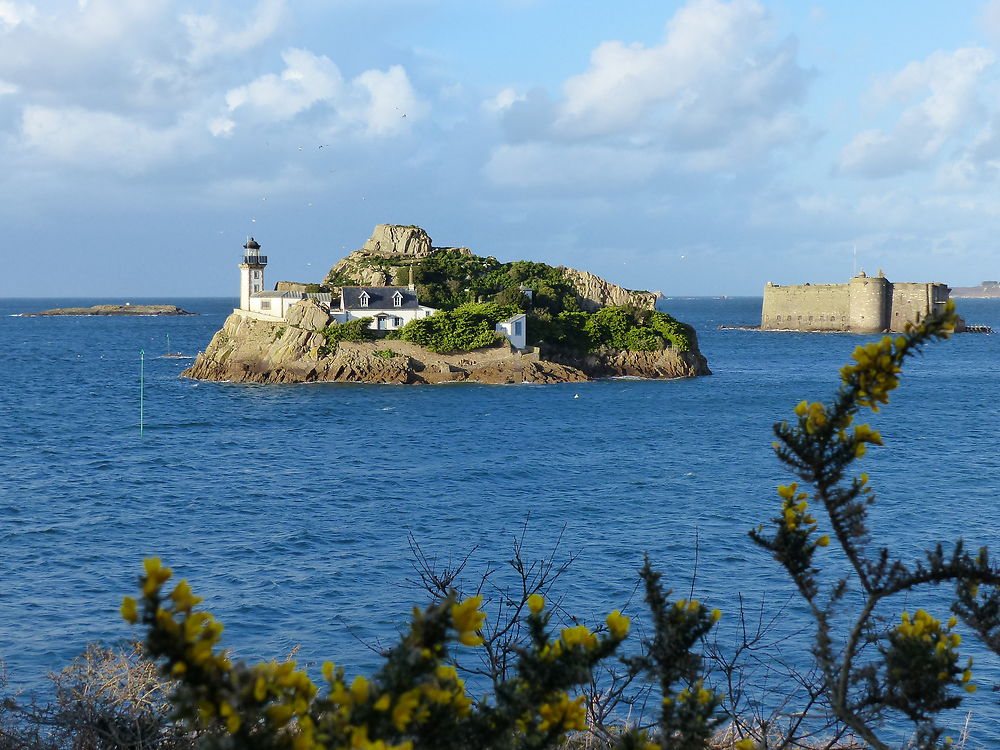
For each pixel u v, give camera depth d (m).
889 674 7.06
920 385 136.62
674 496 55.84
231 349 141.62
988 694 24.17
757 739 11.79
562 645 5.98
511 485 60.47
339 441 82.25
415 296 142.62
